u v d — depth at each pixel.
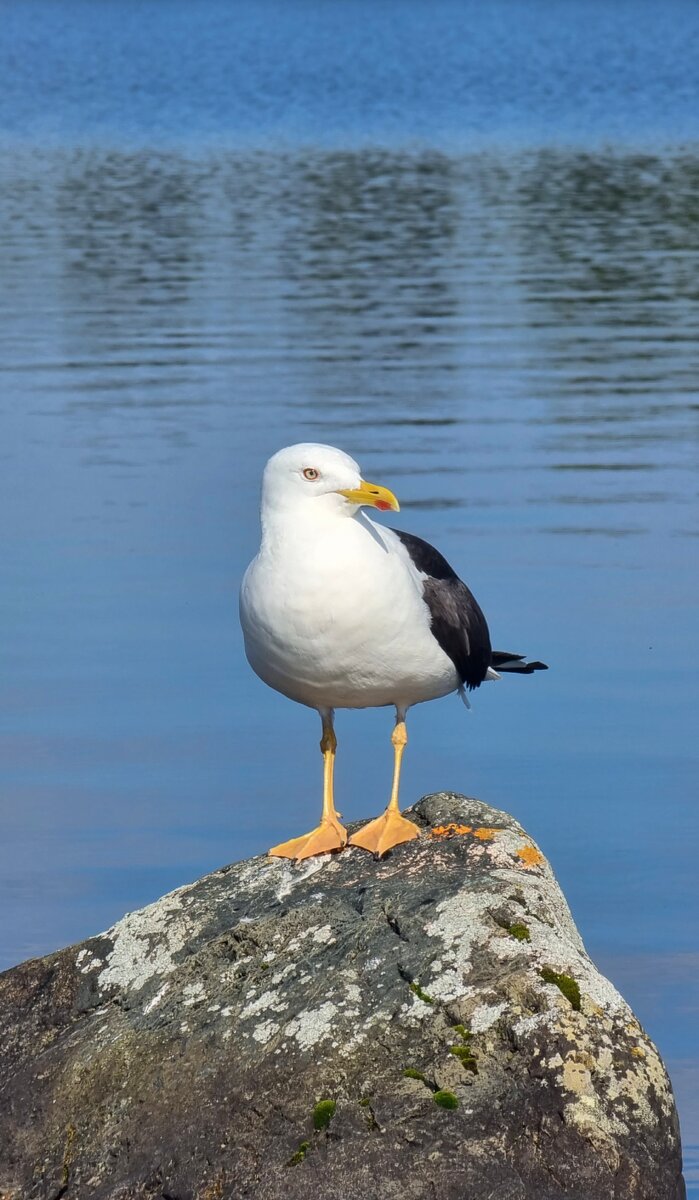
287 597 8.70
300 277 34.00
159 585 16.84
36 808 12.31
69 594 16.59
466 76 92.88
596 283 32.97
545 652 15.02
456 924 7.85
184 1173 7.32
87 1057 7.92
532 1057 7.19
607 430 22.31
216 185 48.53
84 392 24.66
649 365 26.14
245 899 8.62
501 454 21.09
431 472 20.28
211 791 12.55
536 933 7.75
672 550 17.48
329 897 8.40
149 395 24.41
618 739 13.34
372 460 20.77
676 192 45.03
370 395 24.23
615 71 94.69
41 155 57.88
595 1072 7.16
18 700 14.27
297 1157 7.15
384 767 12.95
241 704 14.22
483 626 9.77
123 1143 7.58
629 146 57.69
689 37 118.12
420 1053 7.34
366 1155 7.05
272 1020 7.68
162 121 71.56
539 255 36.22
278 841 11.76
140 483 19.98
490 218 41.38
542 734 13.48
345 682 9.02
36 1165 7.71
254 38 123.50
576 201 43.91
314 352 27.19
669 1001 9.66
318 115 73.56
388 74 94.62
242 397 24.16
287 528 8.71
